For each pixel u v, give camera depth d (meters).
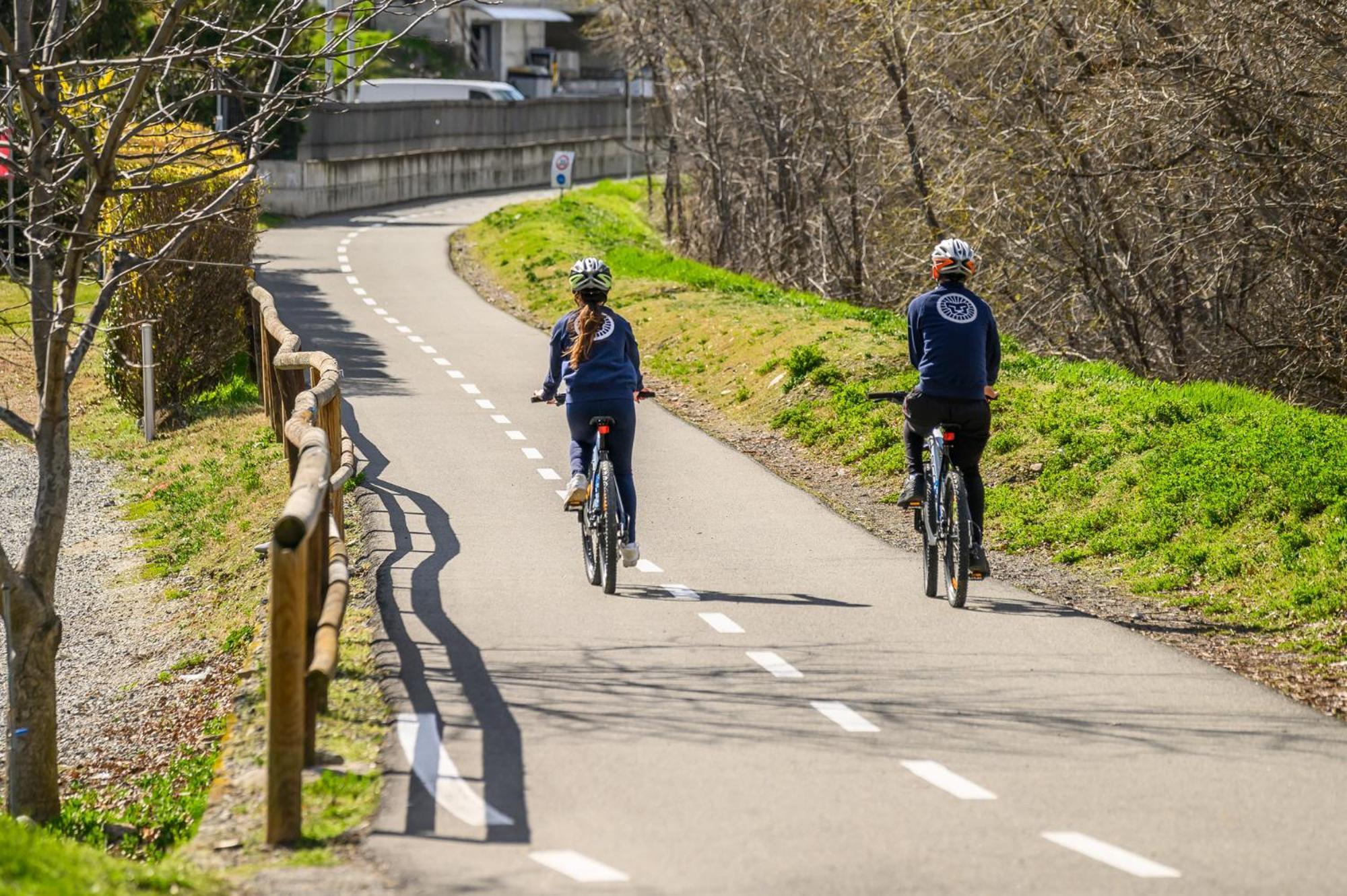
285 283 121.44
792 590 37.84
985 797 23.41
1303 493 40.50
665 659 31.48
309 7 34.56
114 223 66.31
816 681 30.08
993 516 47.12
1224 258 69.94
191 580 49.62
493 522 45.38
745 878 19.83
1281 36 65.12
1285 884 19.89
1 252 31.69
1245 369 73.62
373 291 118.12
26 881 17.81
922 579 39.34
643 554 41.66
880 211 109.31
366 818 22.42
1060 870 20.27
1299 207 66.44
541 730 26.72
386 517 45.88
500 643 32.59
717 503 48.78
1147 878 20.02
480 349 87.94
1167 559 40.53
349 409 67.06
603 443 37.00
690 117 134.00
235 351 78.69
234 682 37.50
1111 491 45.84
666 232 158.88
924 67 90.75
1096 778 24.41
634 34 136.50
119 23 89.75
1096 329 82.50
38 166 31.53
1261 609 36.25
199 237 74.12
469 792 23.50
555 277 119.75
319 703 27.50
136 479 66.62
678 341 83.75
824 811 22.66
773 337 76.75
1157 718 27.89
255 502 55.44
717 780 24.12
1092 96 72.62
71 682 41.75
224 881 19.70
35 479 68.81
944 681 30.12
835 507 49.16
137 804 30.28
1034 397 55.78
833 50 112.81
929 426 36.19
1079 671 31.02
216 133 33.19
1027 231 79.56
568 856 20.69
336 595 25.39
